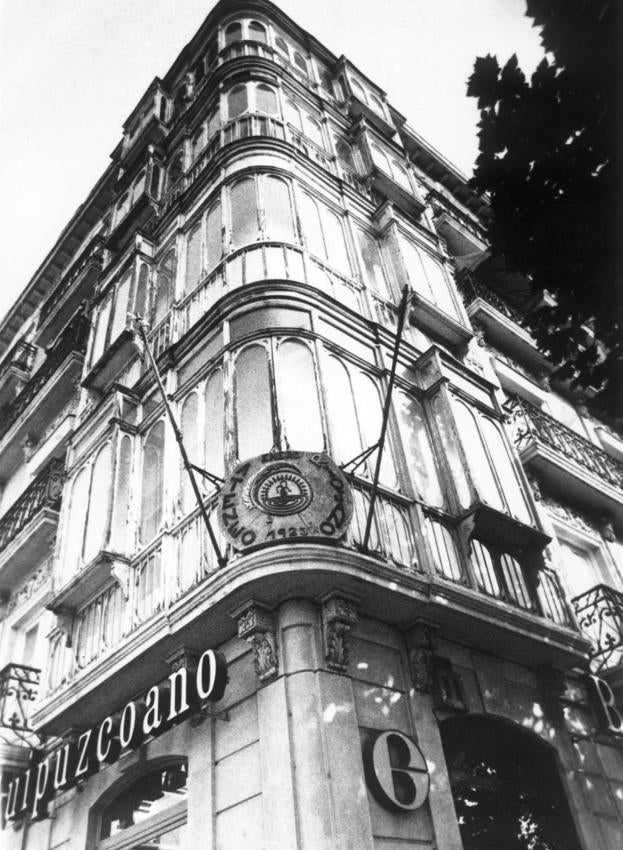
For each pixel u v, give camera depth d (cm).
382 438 724
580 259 548
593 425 1661
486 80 532
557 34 500
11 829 919
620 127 510
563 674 892
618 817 828
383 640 717
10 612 1321
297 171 1192
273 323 880
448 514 866
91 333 1331
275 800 576
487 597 793
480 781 733
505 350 1593
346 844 541
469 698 754
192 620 692
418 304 1162
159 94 1781
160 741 750
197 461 848
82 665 865
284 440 753
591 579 1235
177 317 1086
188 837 653
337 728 602
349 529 725
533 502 995
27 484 1531
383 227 1277
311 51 1731
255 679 670
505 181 547
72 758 804
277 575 643
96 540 899
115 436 966
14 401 1727
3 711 984
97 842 809
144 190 1477
